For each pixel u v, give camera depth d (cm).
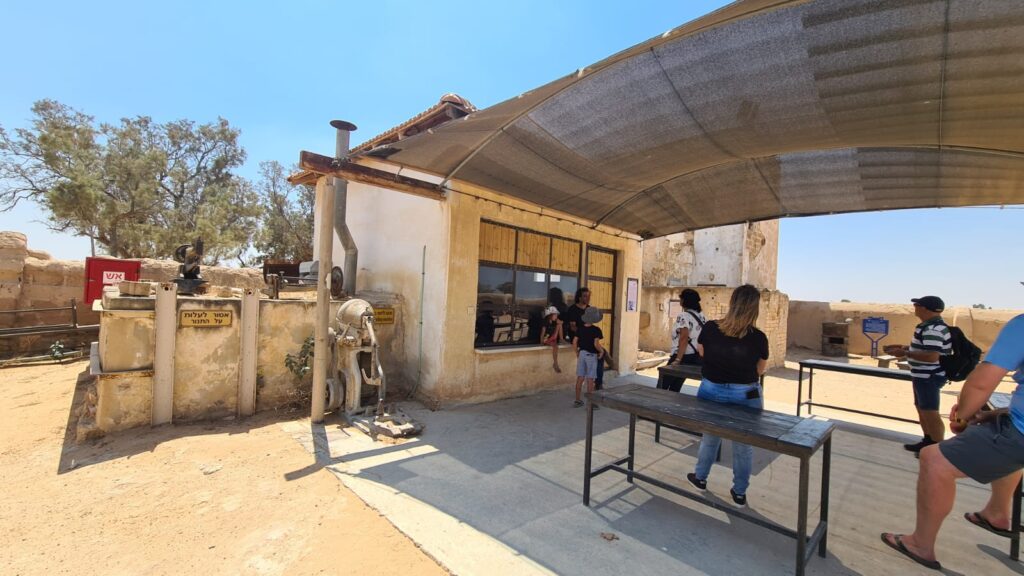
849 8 270
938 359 487
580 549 288
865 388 1023
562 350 770
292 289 780
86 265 799
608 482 395
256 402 540
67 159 1641
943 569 282
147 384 474
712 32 305
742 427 277
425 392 615
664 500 364
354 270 734
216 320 508
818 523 314
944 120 374
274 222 2069
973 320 1311
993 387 249
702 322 526
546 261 756
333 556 273
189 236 1619
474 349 631
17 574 251
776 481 416
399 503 339
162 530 298
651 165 528
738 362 341
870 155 480
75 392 607
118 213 1493
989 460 257
